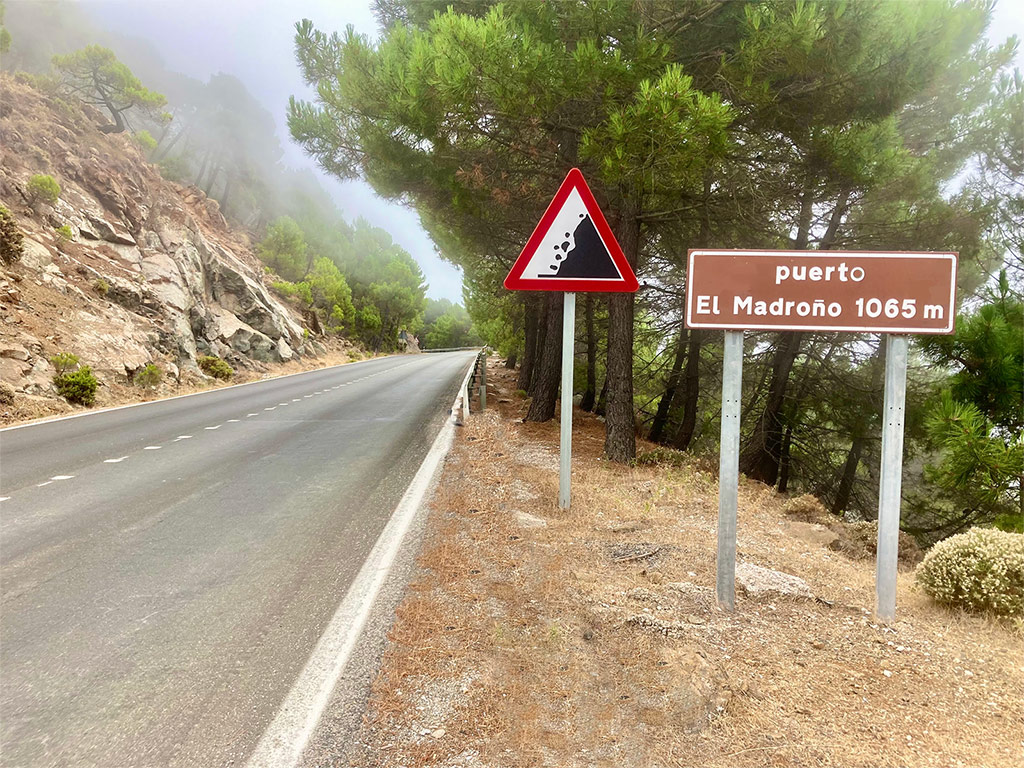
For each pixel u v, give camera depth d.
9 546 4.86
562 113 8.35
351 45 8.26
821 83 7.40
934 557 3.91
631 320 9.30
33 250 19.61
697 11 7.39
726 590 3.54
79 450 9.23
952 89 10.99
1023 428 6.52
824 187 9.28
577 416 16.77
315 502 6.13
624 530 5.07
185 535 5.11
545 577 3.91
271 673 2.91
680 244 12.33
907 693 2.68
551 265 5.38
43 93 34.38
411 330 86.38
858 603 3.76
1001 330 6.84
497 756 2.21
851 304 3.50
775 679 2.75
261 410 14.62
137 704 2.67
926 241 11.35
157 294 25.20
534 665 2.85
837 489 17.53
